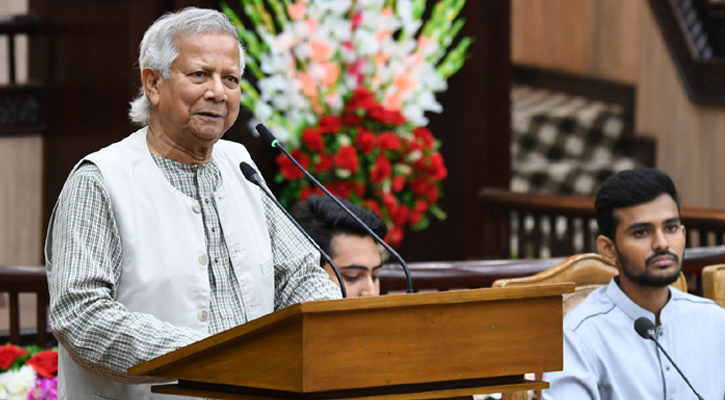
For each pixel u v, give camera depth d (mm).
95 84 14820
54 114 15781
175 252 5582
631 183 7223
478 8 16500
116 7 14367
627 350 7355
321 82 12609
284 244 6180
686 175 20734
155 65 5559
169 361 4586
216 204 5832
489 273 9234
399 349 4371
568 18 24844
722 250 10164
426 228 16891
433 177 13203
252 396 4531
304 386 4156
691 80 20469
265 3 14477
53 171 15836
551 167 21469
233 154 6145
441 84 13328
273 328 4312
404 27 13094
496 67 16703
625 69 23016
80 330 5102
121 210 5488
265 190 5789
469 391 4570
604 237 7480
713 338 7531
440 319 4473
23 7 16688
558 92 24688
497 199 15891
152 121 5809
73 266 5246
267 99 12984
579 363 7246
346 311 4242
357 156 12758
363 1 12891
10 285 9141
